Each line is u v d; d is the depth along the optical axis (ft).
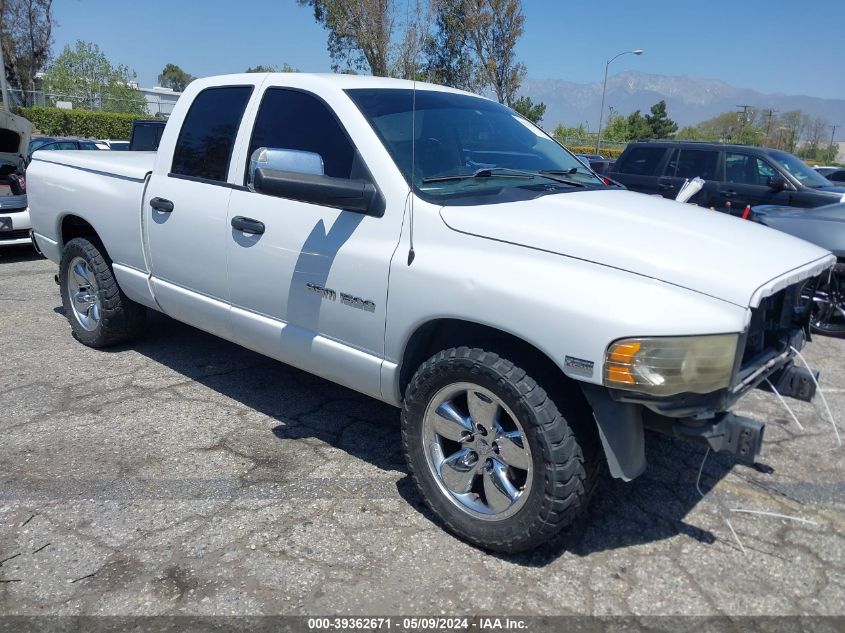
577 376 8.57
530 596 9.07
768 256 9.45
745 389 9.28
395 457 12.67
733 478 12.25
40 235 18.65
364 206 10.62
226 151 13.24
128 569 9.43
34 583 9.13
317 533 10.30
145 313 17.57
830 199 30.73
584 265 8.92
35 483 11.50
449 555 9.87
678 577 9.53
